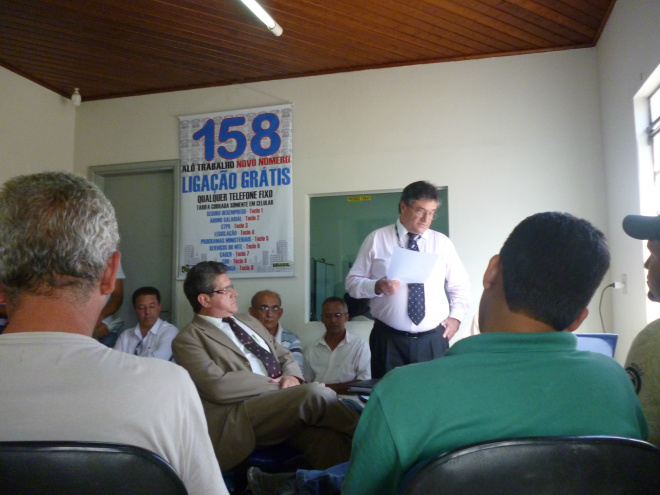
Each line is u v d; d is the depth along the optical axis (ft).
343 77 14.43
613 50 11.48
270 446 8.16
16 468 2.25
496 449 2.47
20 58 13.98
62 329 2.71
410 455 2.78
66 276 2.71
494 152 13.26
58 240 2.65
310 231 14.56
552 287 2.97
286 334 13.30
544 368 2.89
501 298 3.16
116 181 16.35
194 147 15.39
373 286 9.61
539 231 3.04
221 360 8.65
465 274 10.49
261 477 5.82
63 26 12.51
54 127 15.70
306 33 12.57
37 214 2.67
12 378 2.53
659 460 2.61
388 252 10.32
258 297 12.89
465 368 2.88
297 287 14.34
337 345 12.81
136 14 11.99
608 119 12.11
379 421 2.84
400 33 12.53
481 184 13.26
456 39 12.79
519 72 13.30
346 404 8.59
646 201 10.11
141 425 2.61
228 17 12.03
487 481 2.46
